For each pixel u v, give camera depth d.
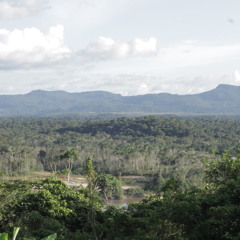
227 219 14.04
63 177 78.25
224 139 132.12
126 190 67.31
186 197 17.05
